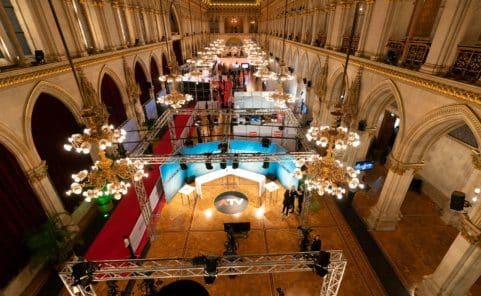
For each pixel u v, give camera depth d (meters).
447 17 7.23
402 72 8.75
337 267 6.49
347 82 13.17
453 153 11.47
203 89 22.62
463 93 6.55
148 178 12.94
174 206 12.85
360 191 13.52
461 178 11.08
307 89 20.03
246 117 18.44
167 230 11.42
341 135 6.17
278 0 32.09
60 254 9.07
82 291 6.31
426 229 11.23
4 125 7.82
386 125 15.99
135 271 6.07
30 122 8.77
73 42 11.40
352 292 8.81
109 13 14.35
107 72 13.96
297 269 6.36
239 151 15.31
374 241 10.67
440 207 12.20
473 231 6.82
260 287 9.03
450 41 7.28
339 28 14.30
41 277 9.14
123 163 6.99
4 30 8.45
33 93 8.82
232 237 9.85
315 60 17.88
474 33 7.43
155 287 8.84
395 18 10.04
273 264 6.17
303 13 21.08
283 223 11.80
